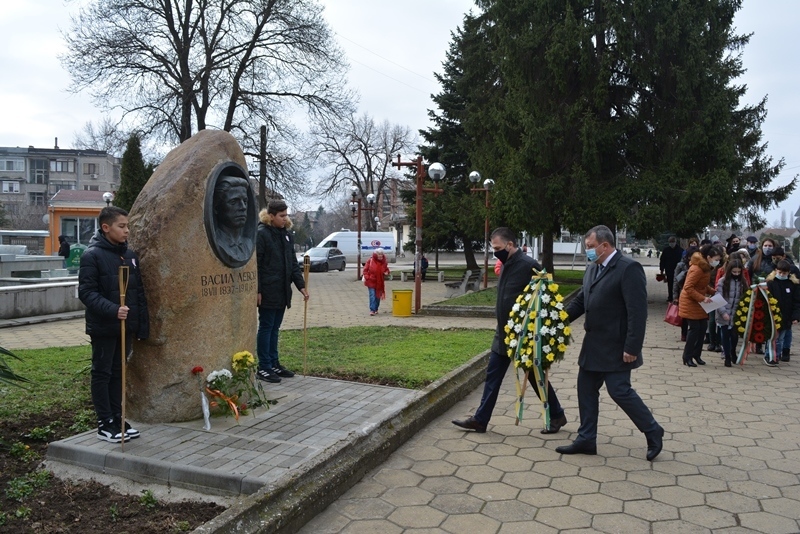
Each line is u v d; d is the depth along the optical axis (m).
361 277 29.80
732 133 18.33
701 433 5.57
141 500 3.77
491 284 24.92
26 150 71.69
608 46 18.11
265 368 6.83
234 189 5.48
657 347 10.42
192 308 5.17
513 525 3.73
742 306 8.84
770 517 3.85
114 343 4.68
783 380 7.82
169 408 5.10
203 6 23.67
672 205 16.72
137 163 20.81
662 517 3.84
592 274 5.03
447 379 6.79
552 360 5.32
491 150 22.53
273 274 6.82
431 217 30.20
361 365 7.72
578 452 4.99
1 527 3.37
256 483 3.88
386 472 4.59
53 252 32.25
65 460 4.39
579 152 18.22
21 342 9.98
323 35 24.77
